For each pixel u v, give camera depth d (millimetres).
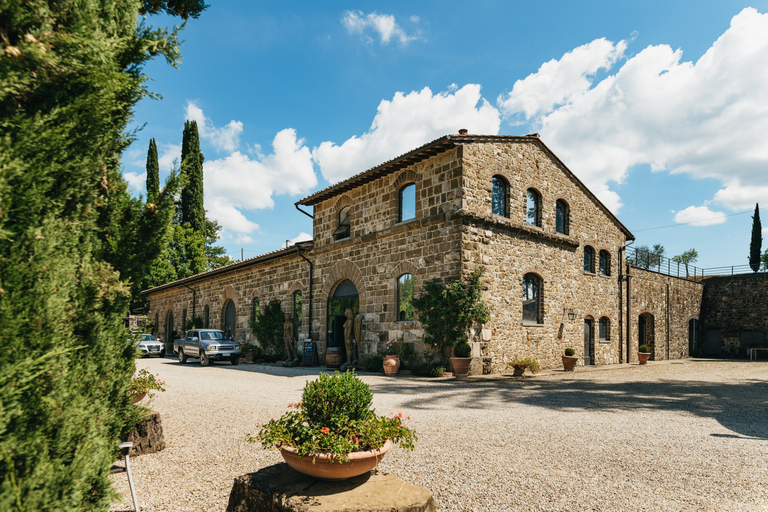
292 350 18547
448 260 13609
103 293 2477
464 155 13742
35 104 2182
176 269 36125
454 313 13023
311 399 3365
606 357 19906
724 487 4203
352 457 2941
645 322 24609
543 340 16109
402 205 15727
